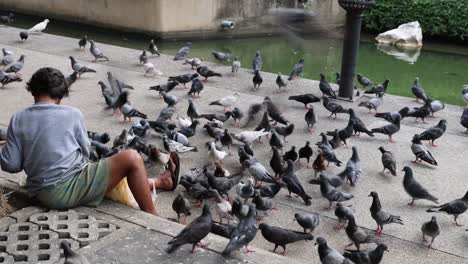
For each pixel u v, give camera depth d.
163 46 20.50
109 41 20.84
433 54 20.69
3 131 8.21
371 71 17.95
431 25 22.05
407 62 19.34
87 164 4.96
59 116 4.79
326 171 8.04
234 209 6.29
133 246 4.40
